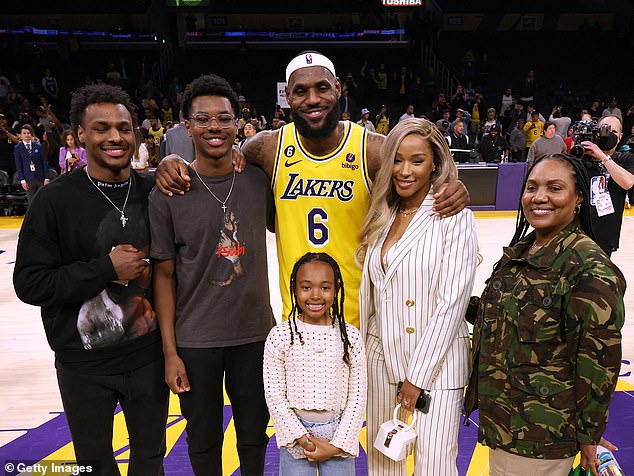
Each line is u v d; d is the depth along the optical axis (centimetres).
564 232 167
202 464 211
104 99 180
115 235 187
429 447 190
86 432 193
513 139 1110
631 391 320
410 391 189
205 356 199
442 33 1931
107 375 188
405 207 203
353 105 1273
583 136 331
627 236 715
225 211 197
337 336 190
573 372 160
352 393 190
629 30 1869
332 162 213
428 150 191
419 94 1472
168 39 1908
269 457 260
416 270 189
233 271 199
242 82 1702
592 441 159
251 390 209
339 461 189
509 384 168
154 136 1108
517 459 169
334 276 188
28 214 181
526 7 1938
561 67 1767
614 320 151
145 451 204
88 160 186
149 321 194
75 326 184
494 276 179
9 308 482
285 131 219
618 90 1688
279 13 1886
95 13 1784
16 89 1380
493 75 1738
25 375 352
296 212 216
